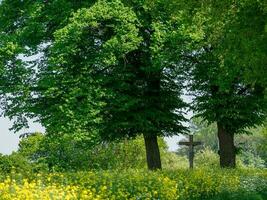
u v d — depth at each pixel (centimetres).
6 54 2847
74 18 2647
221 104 2962
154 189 1806
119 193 1666
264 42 1888
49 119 2727
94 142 2908
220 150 3173
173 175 2120
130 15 2667
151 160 3047
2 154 2498
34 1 3008
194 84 3012
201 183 2070
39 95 2928
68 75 2744
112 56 2680
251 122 3062
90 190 1664
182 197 1864
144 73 2941
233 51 2023
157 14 2731
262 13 1889
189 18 2084
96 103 2703
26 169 2453
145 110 2869
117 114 2839
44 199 1361
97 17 2672
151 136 3016
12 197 1322
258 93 2977
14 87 2862
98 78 2772
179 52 2752
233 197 1859
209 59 2823
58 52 2636
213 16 2009
